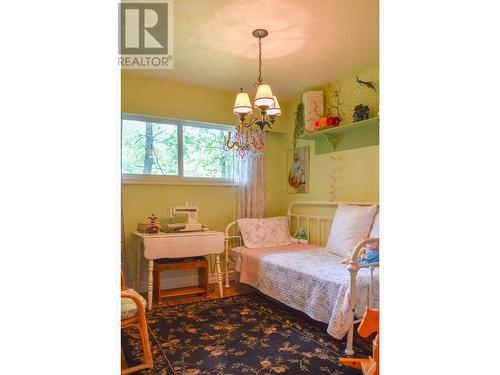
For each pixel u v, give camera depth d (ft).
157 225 10.78
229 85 11.98
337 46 8.77
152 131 11.78
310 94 11.89
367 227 9.65
